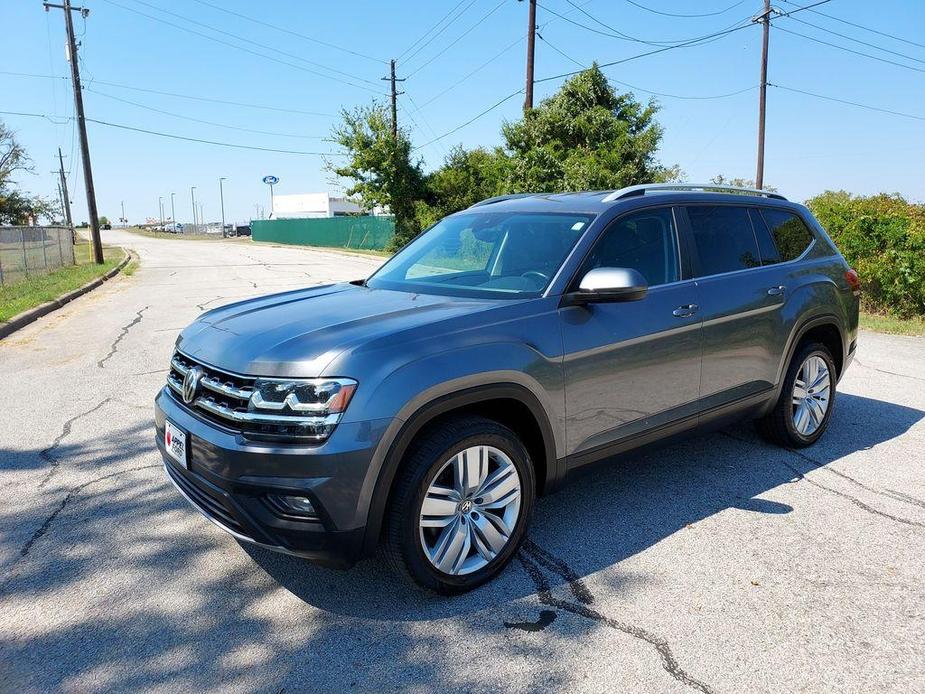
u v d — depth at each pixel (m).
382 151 29.97
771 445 5.10
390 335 2.97
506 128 23.62
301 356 2.85
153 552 3.56
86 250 42.00
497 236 4.09
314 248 44.34
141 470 4.67
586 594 3.16
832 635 2.85
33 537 3.72
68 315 12.25
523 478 3.28
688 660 2.70
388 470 2.84
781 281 4.61
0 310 11.67
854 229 12.02
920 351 8.63
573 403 3.45
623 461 3.85
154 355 8.45
